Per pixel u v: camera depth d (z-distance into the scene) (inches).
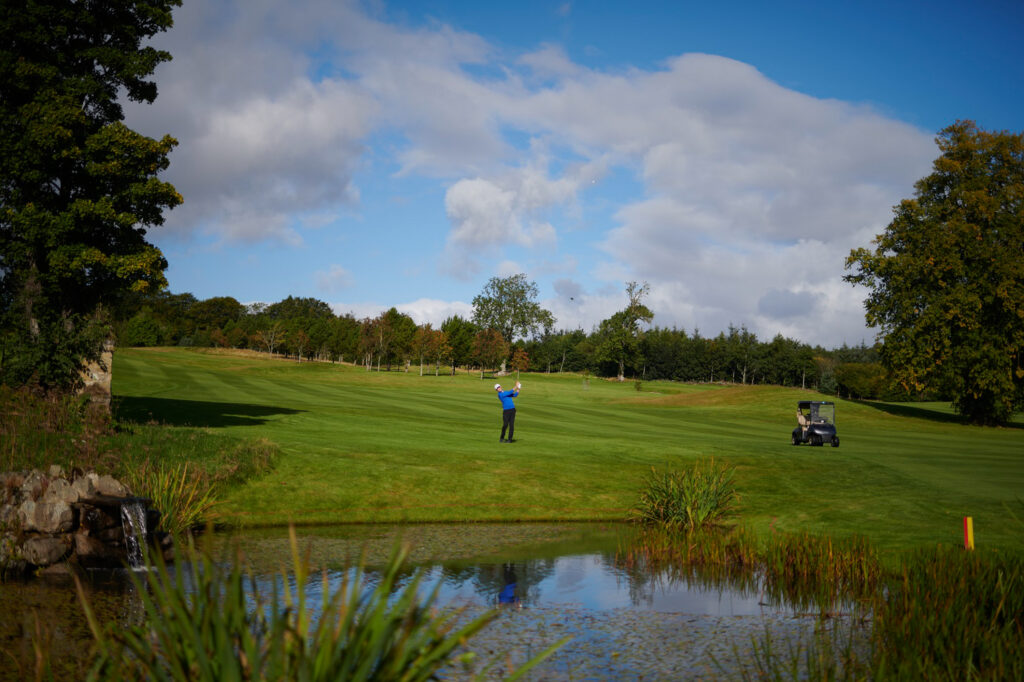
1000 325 1845.5
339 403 1525.6
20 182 842.8
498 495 666.2
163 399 1284.4
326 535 514.9
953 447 1268.5
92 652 146.1
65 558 394.9
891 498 644.7
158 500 490.6
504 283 4753.9
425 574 397.1
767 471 824.3
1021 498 629.9
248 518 551.2
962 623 247.0
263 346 4992.6
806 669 249.9
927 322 1856.5
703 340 5334.6
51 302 872.9
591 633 294.8
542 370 5935.0
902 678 212.7
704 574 412.8
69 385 728.3
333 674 110.3
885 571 402.0
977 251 1877.5
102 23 945.5
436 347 3823.8
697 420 1752.0
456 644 122.6
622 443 989.8
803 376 4884.4
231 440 698.8
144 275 906.7
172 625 117.7
